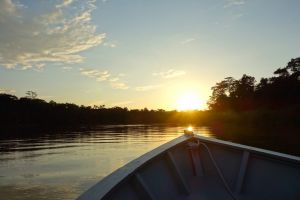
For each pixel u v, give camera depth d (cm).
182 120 17150
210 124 10775
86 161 2609
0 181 1847
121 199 323
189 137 581
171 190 478
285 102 8356
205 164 555
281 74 9181
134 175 371
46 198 1418
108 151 3356
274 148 2550
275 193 441
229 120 9388
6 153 3441
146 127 10356
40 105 12800
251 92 10200
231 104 10431
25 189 1617
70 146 4072
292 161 419
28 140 5209
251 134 4453
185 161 557
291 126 6412
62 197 1425
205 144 566
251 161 493
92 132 7462
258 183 468
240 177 486
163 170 493
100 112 15662
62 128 10062
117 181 299
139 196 362
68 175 1977
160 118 17275
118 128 9800
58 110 13488
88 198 237
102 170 2125
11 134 6981
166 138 5147
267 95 8862
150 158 421
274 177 451
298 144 2869
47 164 2538
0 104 11694
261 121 7612
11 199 1421
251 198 464
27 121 12331
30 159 2906
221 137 3884
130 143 4309
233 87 11312
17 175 2052
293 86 8294
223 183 509
